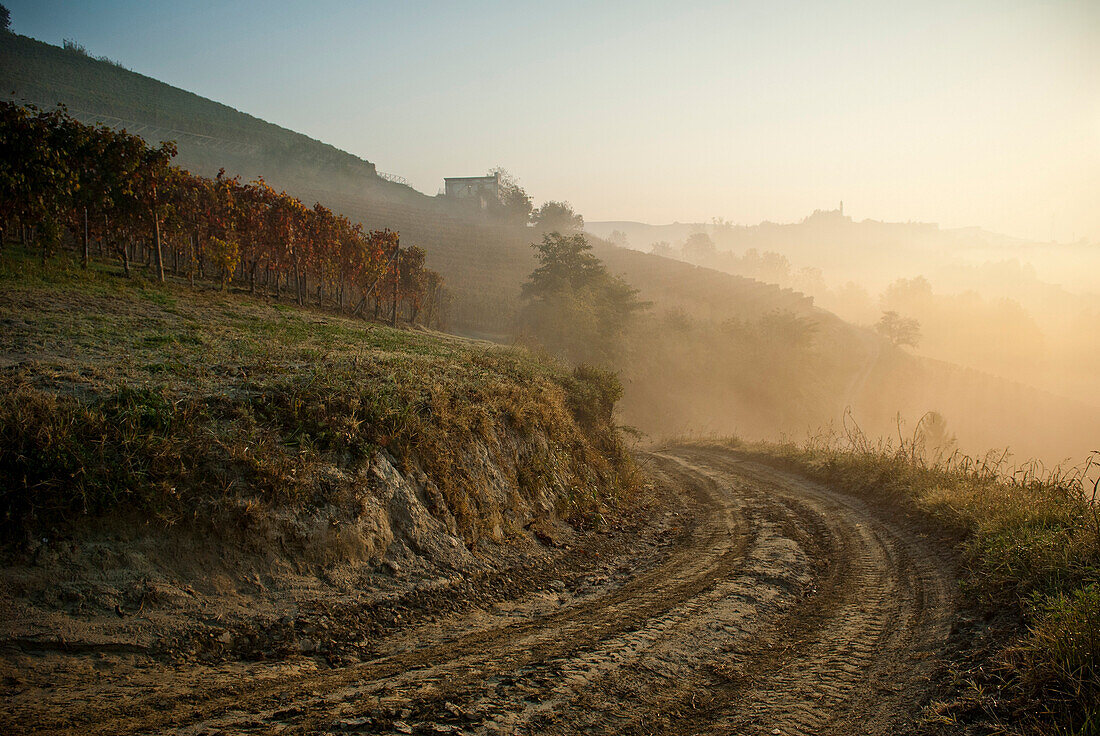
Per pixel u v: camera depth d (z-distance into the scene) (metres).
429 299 48.41
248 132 146.12
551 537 10.21
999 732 4.08
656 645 5.84
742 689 5.02
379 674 4.94
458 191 159.50
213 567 5.74
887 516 12.33
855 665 5.52
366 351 14.61
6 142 16.66
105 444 5.84
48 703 3.94
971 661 5.27
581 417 17.59
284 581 6.05
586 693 4.71
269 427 7.35
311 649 5.38
